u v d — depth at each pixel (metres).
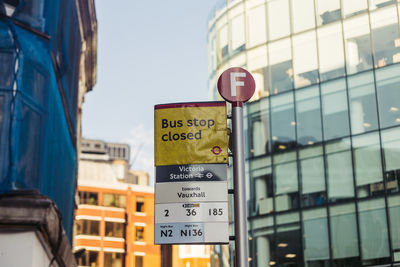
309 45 37.34
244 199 8.98
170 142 9.34
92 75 32.34
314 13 37.69
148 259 79.56
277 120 37.38
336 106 35.09
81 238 76.25
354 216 32.59
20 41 14.59
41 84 15.10
